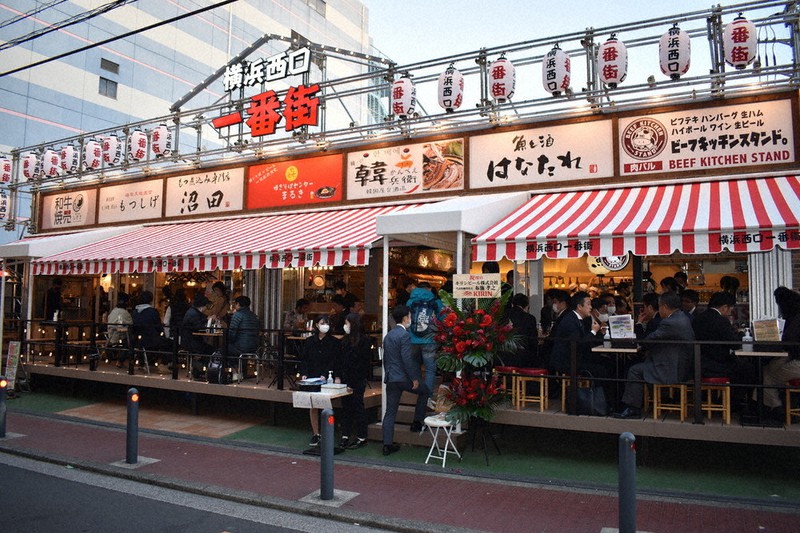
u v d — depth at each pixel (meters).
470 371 7.62
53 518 5.75
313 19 45.75
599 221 8.06
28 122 25.89
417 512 5.84
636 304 11.16
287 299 14.12
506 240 8.10
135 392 7.79
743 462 7.50
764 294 9.44
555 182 10.20
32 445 8.66
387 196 11.77
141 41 31.56
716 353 7.25
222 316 12.21
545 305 11.25
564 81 9.40
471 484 6.74
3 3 25.12
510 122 10.59
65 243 14.20
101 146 15.28
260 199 13.43
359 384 8.40
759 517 5.59
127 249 12.66
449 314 7.64
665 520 5.52
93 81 28.92
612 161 9.83
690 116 9.34
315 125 12.27
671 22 9.23
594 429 7.32
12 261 14.73
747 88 8.97
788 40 9.11
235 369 10.75
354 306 11.40
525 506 5.99
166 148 14.08
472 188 10.89
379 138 11.86
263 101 12.94
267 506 6.17
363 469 7.38
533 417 7.63
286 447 8.60
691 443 8.29
